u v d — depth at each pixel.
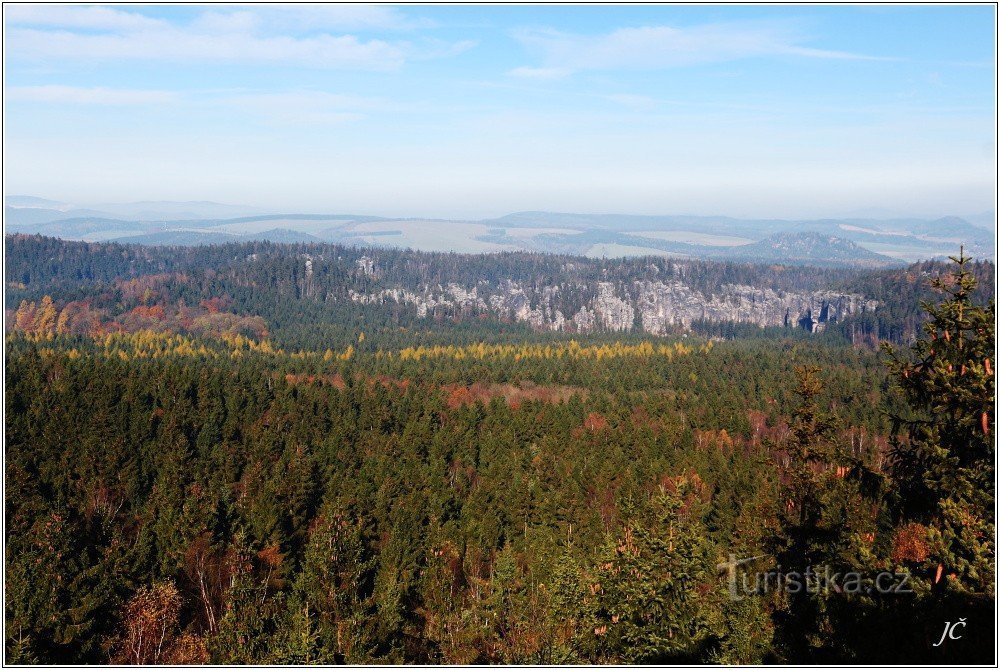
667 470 85.19
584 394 162.25
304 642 40.00
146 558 52.38
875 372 168.25
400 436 109.06
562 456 94.94
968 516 18.31
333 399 128.62
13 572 42.91
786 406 134.00
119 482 79.19
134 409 105.25
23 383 107.44
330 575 49.00
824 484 32.38
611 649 30.55
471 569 63.75
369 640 43.56
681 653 29.06
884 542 30.28
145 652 43.81
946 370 19.11
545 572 45.78
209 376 136.25
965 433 19.19
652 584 27.97
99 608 45.41
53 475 77.31
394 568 56.56
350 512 69.81
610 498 79.88
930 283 20.19
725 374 189.00
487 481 86.06
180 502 69.00
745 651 30.36
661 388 170.12
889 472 21.64
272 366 193.50
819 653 27.53
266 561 58.75
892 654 22.56
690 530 29.28
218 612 49.28
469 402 152.50
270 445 94.94
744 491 68.69
